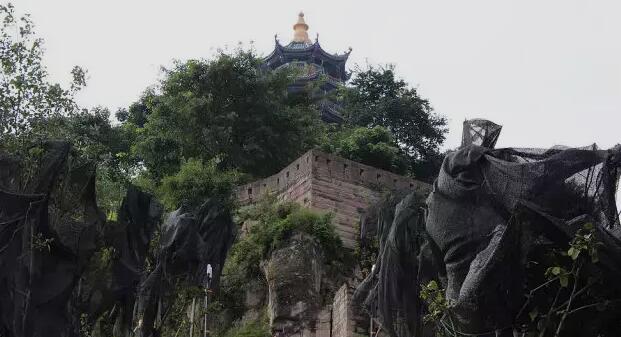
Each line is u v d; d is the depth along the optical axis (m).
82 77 31.25
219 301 40.56
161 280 31.38
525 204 20.03
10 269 25.50
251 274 45.00
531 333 20.41
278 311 41.94
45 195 26.41
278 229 45.06
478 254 20.73
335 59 84.50
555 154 21.23
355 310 37.84
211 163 51.00
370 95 70.00
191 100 55.69
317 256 43.94
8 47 30.41
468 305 20.20
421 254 24.83
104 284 30.17
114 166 55.25
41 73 30.58
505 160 21.72
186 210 34.81
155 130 56.09
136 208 31.67
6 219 25.66
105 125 57.75
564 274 19.61
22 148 27.61
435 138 67.44
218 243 34.34
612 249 19.80
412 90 69.31
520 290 20.14
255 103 58.09
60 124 30.73
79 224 28.20
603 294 20.00
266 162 57.06
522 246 20.03
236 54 58.88
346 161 50.59
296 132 58.81
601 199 20.94
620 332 20.30
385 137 60.22
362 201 49.81
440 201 21.70
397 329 25.55
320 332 41.56
